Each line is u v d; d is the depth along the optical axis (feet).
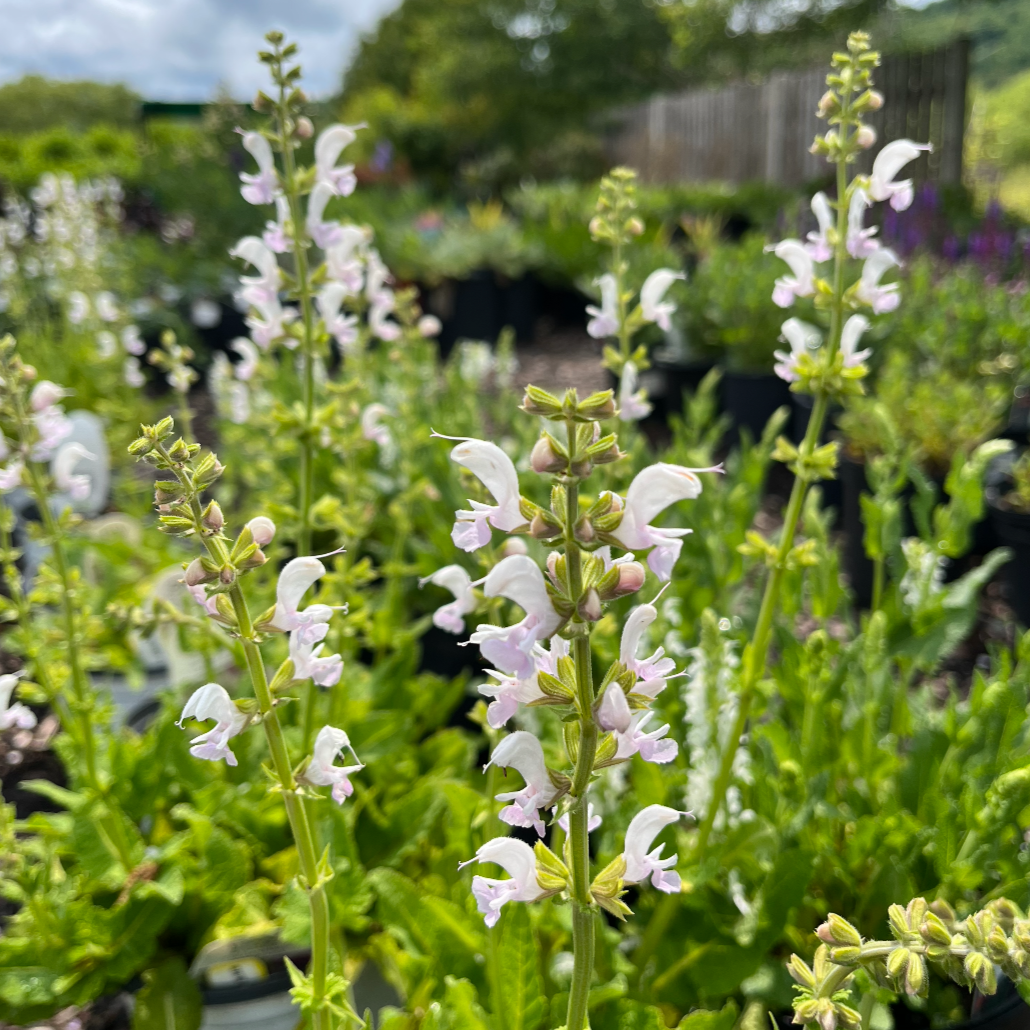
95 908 8.68
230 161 46.91
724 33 118.83
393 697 11.57
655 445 27.78
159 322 32.53
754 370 26.16
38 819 9.88
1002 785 6.89
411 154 96.02
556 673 4.70
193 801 9.82
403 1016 7.44
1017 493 17.20
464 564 13.97
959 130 45.14
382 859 9.53
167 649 13.76
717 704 8.44
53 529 8.78
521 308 43.83
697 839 8.32
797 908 7.99
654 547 4.23
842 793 9.13
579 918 4.77
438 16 132.05
